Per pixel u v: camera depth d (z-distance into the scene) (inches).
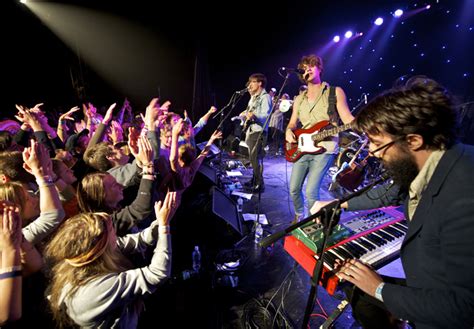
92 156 99.1
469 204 32.3
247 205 171.6
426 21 328.2
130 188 97.3
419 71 350.0
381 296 43.6
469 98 304.8
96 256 47.4
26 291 57.2
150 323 85.4
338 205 51.9
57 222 64.8
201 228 114.7
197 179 156.3
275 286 102.0
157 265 53.0
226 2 353.1
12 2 300.8
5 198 63.6
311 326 84.9
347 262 51.9
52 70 346.9
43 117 131.8
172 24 366.3
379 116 37.1
